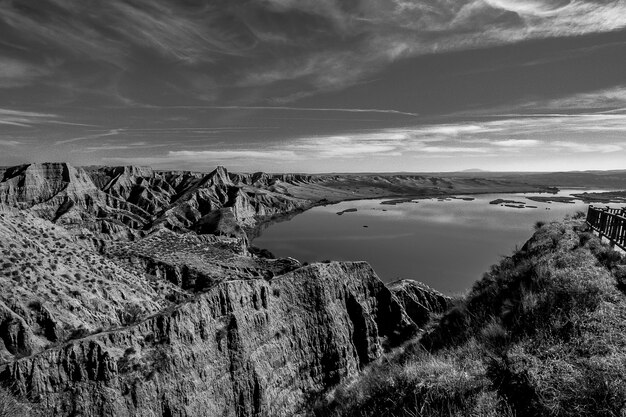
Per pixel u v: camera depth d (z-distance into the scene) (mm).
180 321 33062
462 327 12133
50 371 26047
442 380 7492
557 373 7102
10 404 21672
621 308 9156
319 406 12398
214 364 34094
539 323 9164
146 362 29766
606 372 6711
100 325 38750
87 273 47062
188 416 30344
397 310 58000
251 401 35562
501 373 7652
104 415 26469
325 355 45594
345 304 51906
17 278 36969
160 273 78500
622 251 14938
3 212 49562
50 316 34562
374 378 10281
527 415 6523
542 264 13273
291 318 44625
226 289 38219
